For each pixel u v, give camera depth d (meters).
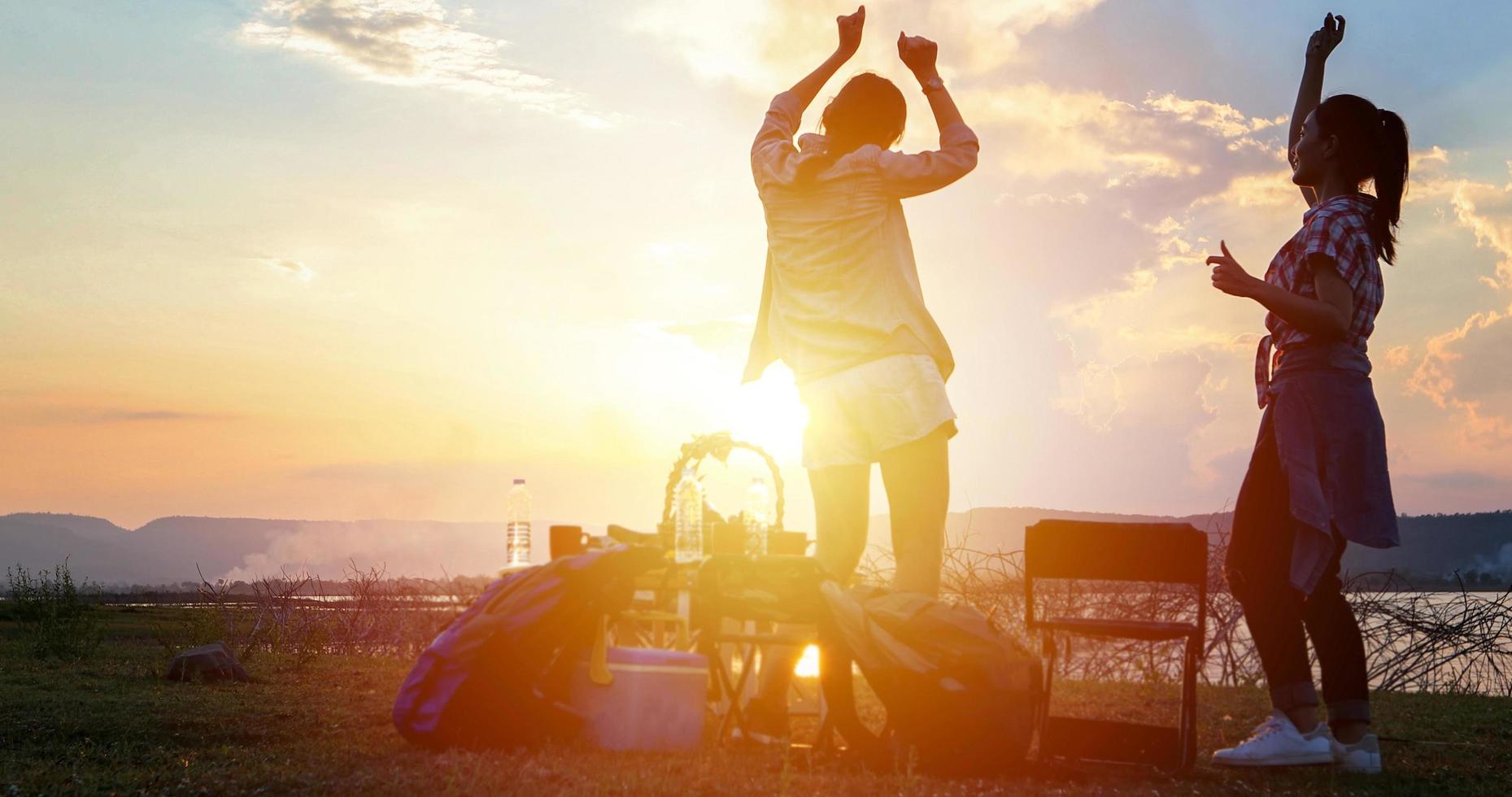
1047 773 3.62
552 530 4.48
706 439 4.71
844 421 4.59
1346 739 4.05
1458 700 6.71
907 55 5.00
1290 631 4.10
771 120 5.10
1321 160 4.47
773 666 4.21
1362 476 4.13
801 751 3.72
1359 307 4.22
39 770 3.49
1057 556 3.91
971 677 3.59
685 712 3.80
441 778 3.20
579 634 3.81
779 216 4.79
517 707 3.74
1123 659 7.05
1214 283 4.28
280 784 3.18
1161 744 3.94
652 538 4.40
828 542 4.57
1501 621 7.25
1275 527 4.19
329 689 6.57
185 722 4.74
